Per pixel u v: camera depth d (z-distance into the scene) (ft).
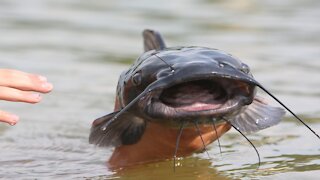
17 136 57.72
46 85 39.58
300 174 41.86
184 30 108.27
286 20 115.34
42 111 65.77
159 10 130.62
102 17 124.06
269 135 53.52
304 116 58.49
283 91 67.92
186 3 138.62
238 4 135.33
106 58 90.43
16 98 38.99
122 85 41.14
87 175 44.55
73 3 141.18
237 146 50.83
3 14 126.72
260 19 117.60
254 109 43.52
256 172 42.91
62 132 58.80
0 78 39.01
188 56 37.93
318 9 126.00
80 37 106.11
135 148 45.75
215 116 36.01
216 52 38.73
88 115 63.82
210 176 42.50
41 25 116.67
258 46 93.81
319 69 78.23
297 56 86.17
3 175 45.29
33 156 51.29
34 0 143.43
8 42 101.55
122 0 143.43
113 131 43.06
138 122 42.65
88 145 54.60
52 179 43.75
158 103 36.50
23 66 84.99
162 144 44.29
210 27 110.93
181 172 43.91
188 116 35.55
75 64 86.63
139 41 102.27
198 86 37.32
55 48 97.40
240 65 37.88
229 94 36.86
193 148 44.32
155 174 43.62
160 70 37.14
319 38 98.37
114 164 47.06
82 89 73.61
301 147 49.52
